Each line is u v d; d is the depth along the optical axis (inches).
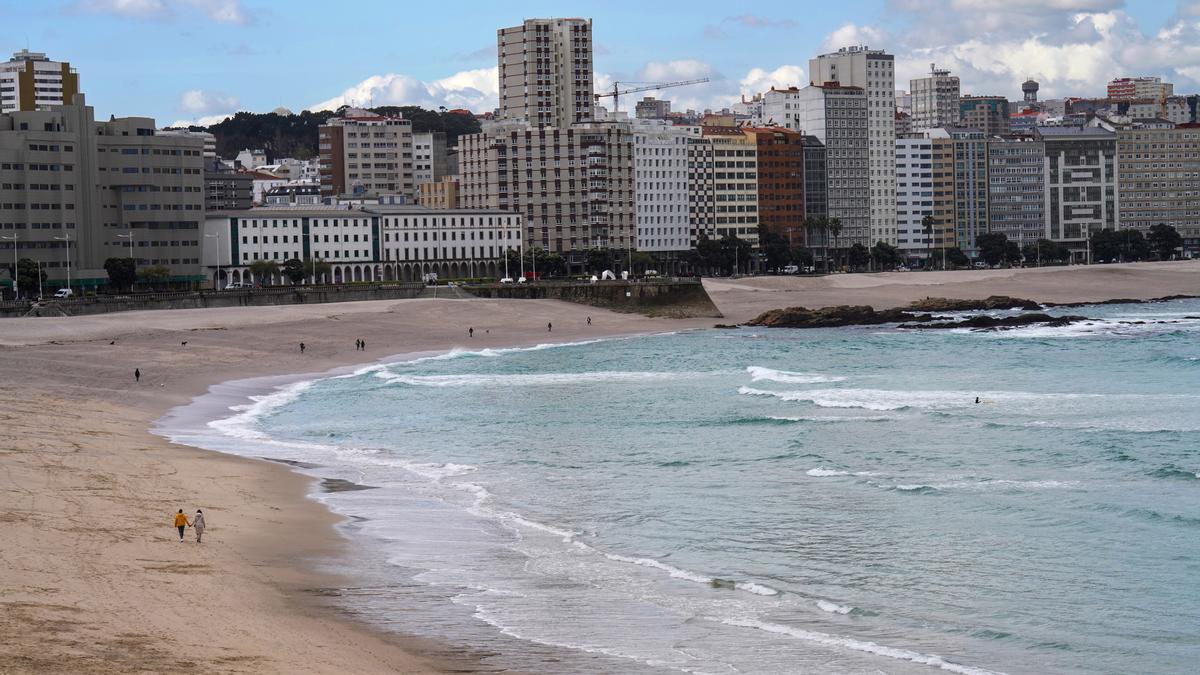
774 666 2014.0
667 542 2874.0
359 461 3890.3
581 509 3218.5
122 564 2389.3
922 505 3260.3
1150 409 4862.2
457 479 3614.7
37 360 6053.2
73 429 4212.6
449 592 2395.4
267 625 2078.0
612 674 1945.1
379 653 1982.0
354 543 2778.1
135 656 1803.6
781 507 3250.5
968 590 2501.2
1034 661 2107.5
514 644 2078.0
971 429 4461.1
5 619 1940.2
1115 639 2218.3
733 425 4626.0
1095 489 3420.3
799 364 6845.5
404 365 6879.9
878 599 2438.5
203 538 2711.6
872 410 4965.6
